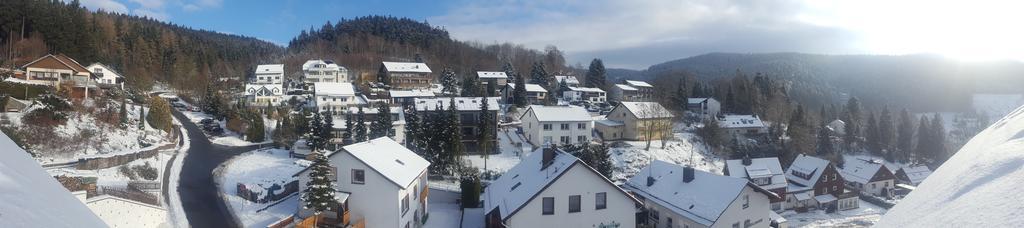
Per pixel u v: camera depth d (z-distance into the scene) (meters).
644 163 57.47
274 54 141.75
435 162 45.12
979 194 2.74
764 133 78.94
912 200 3.68
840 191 52.34
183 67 90.25
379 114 54.19
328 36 166.25
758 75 114.94
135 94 67.00
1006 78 131.50
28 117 36.53
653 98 109.31
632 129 67.94
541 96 93.00
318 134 47.72
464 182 32.84
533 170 28.17
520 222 23.98
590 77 115.94
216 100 66.31
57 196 3.15
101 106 46.56
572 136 60.28
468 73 118.88
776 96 105.19
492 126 57.28
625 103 70.56
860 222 44.81
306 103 79.44
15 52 65.38
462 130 59.28
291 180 33.84
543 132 59.06
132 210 22.92
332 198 24.52
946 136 83.81
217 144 49.94
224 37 174.62
